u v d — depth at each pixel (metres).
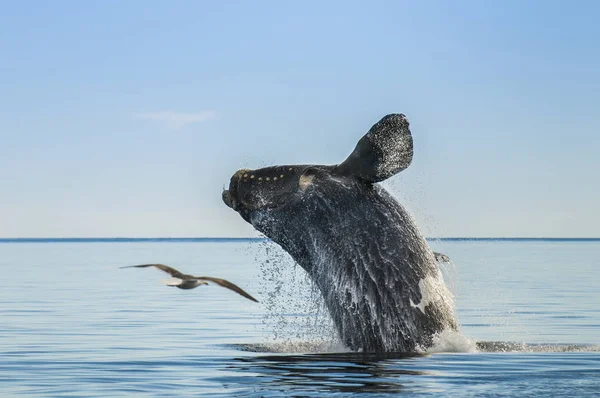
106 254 148.88
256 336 24.86
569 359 17.70
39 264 92.75
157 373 17.08
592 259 99.25
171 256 124.12
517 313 32.56
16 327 27.67
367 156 18.86
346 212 19.30
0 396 14.80
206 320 29.97
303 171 19.97
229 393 14.34
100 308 35.16
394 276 19.05
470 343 19.27
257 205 20.20
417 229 19.77
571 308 34.56
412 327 19.00
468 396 13.62
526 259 98.75
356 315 19.36
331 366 16.95
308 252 19.95
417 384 14.80
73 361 19.42
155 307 35.69
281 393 14.14
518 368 16.50
